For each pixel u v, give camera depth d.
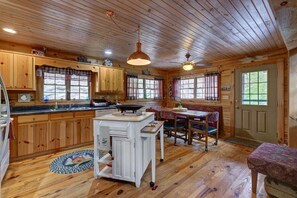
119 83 4.93
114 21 2.41
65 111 3.56
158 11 2.13
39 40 3.22
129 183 2.24
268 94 3.94
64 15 2.23
